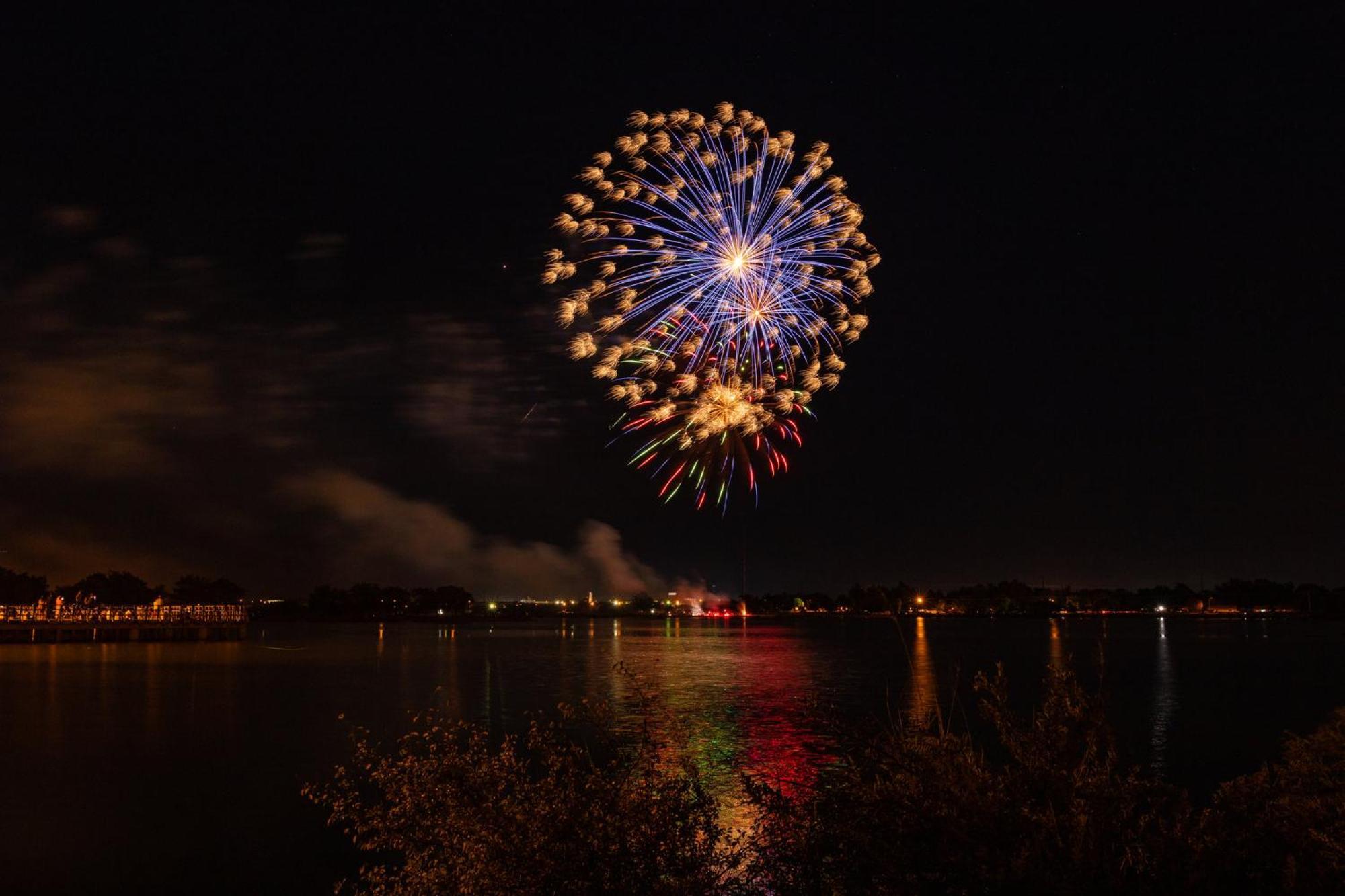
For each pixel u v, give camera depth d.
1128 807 9.23
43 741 44.19
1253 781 10.10
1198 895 8.76
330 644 143.12
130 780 35.59
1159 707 60.59
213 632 146.00
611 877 9.23
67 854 26.53
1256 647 136.75
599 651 125.81
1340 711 13.21
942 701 57.53
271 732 46.78
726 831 10.19
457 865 9.89
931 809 9.09
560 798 9.95
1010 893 8.65
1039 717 10.00
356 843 10.87
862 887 9.11
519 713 54.62
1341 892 8.97
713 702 59.38
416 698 63.16
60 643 129.50
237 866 25.38
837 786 9.73
